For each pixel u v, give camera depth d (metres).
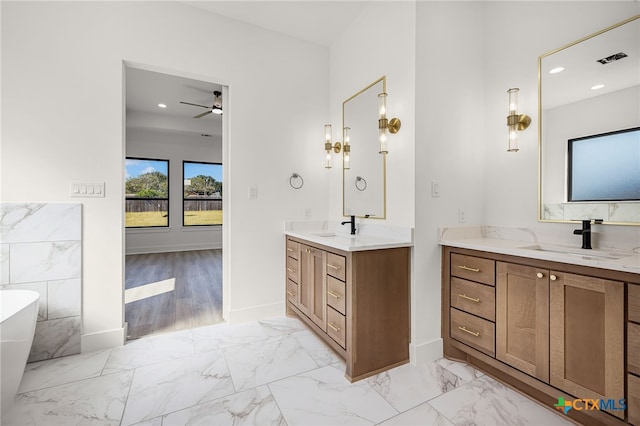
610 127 1.65
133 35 2.24
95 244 2.13
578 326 1.37
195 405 1.55
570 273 1.40
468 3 2.23
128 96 4.64
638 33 1.55
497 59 2.23
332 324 2.01
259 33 2.74
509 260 1.67
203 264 5.12
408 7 2.03
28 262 1.96
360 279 1.82
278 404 1.56
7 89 1.92
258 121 2.73
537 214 1.98
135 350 2.13
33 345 1.96
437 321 2.09
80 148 2.09
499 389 1.70
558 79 1.87
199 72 2.48
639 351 1.18
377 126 2.36
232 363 1.96
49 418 1.44
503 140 2.19
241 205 2.66
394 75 2.16
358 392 1.67
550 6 1.91
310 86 2.99
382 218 2.29
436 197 2.07
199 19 2.48
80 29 2.09
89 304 2.12
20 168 1.95
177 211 6.55
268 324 2.62
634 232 1.57
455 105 2.16
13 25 1.93
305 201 2.96
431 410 1.52
